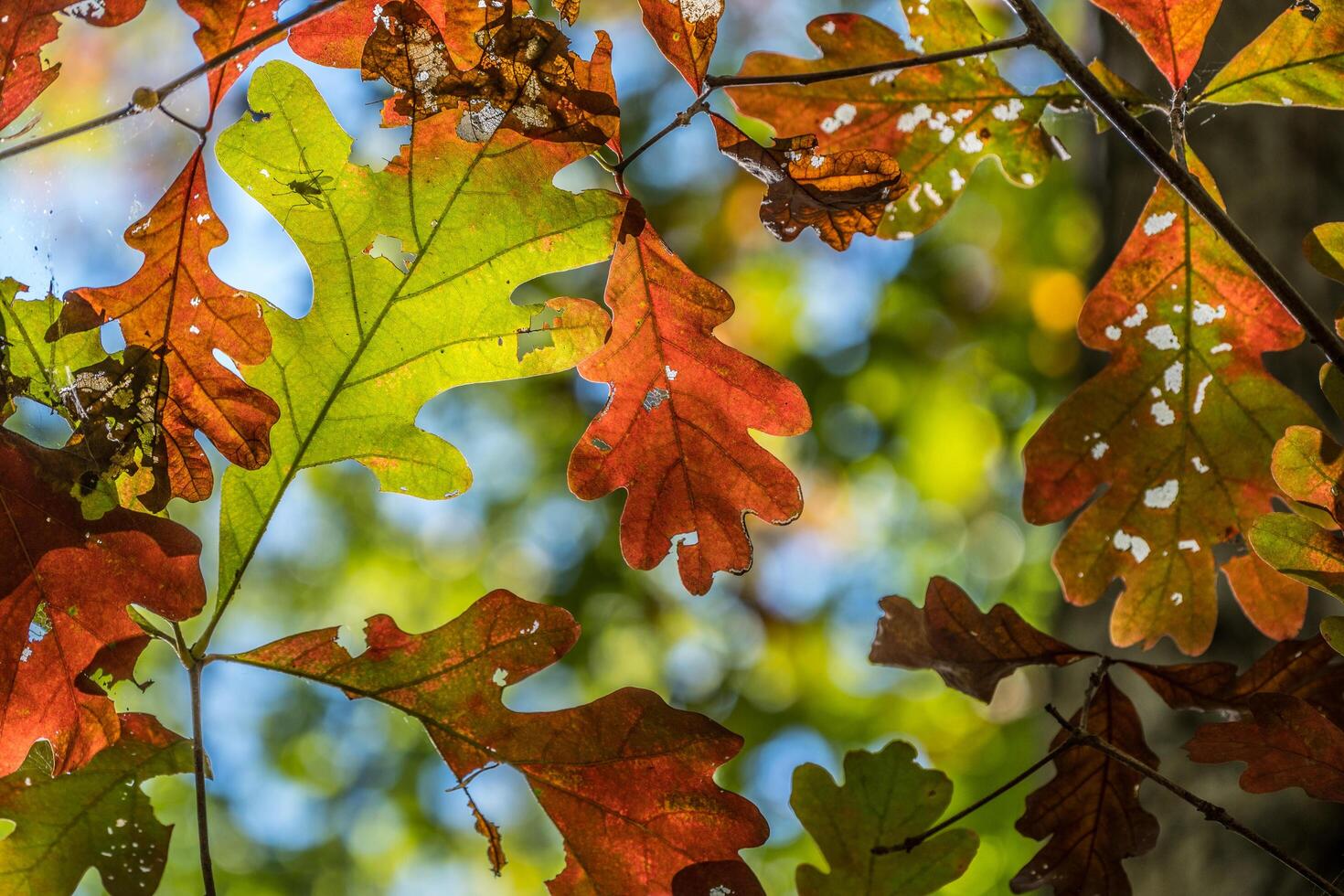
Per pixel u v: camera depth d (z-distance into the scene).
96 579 0.90
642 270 0.92
